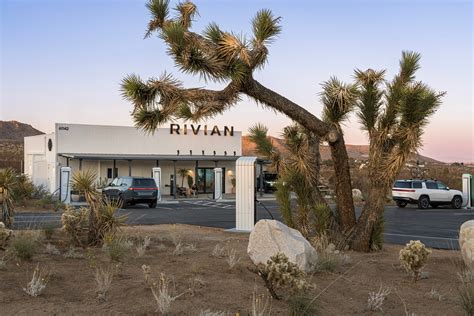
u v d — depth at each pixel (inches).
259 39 380.5
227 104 389.1
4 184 560.4
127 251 368.2
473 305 242.8
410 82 429.1
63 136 1507.1
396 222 876.6
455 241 604.4
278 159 466.3
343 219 448.1
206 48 371.9
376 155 440.5
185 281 279.7
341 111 428.1
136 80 371.9
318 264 326.3
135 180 1133.7
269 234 324.8
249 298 252.1
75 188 430.3
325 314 237.1
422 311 249.1
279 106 407.2
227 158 1722.4
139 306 231.5
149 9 420.2
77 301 238.8
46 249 367.6
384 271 341.1
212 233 594.9
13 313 217.8
